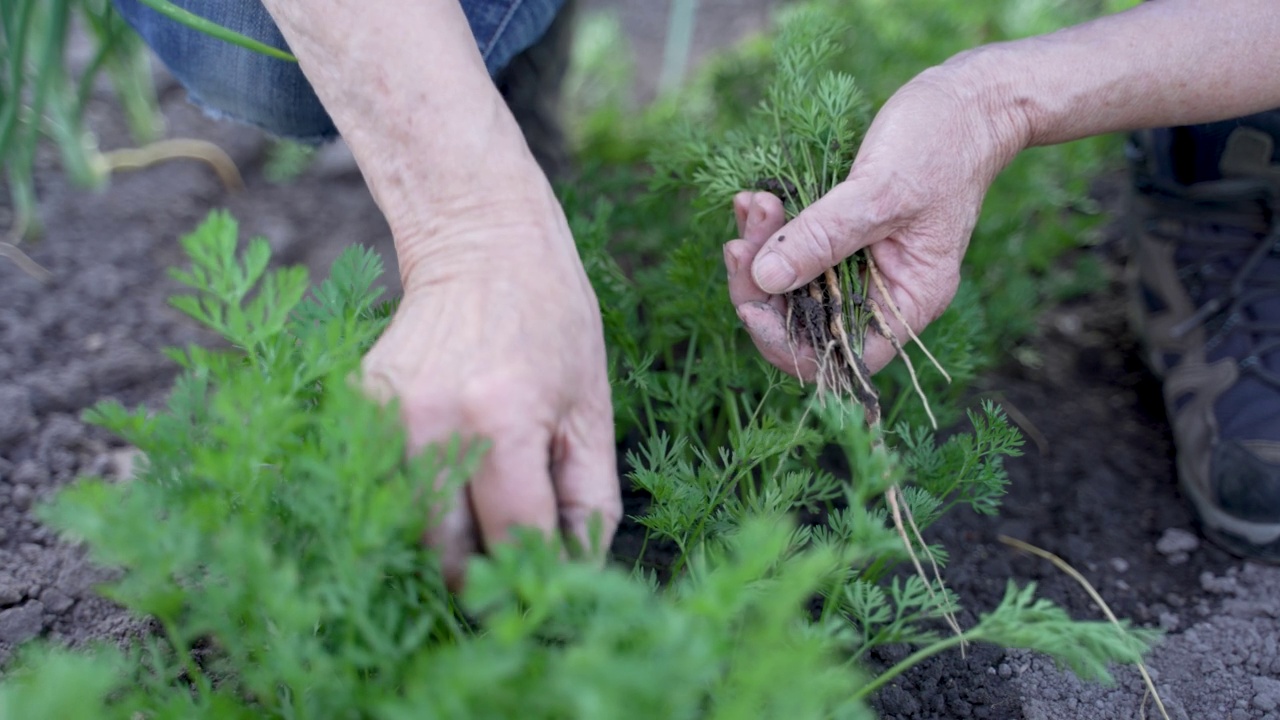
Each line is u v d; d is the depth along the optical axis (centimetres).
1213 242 206
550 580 88
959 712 159
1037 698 162
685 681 85
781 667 90
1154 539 196
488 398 111
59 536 180
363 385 113
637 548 182
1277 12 152
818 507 195
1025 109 154
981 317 197
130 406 214
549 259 122
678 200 245
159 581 102
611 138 288
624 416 189
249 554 98
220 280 115
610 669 80
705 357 189
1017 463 211
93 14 227
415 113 124
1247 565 190
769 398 196
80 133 249
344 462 103
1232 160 196
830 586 141
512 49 204
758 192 162
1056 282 255
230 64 195
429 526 107
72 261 247
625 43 332
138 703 109
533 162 128
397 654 101
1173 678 166
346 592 99
